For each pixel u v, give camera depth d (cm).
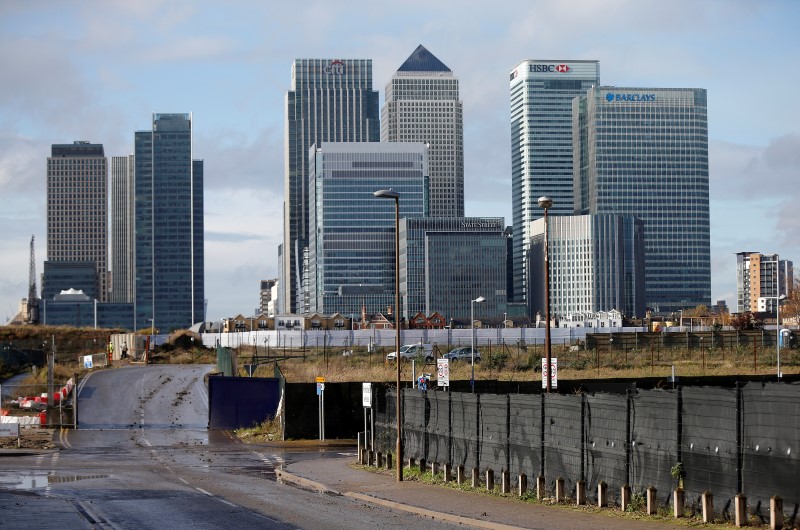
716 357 14788
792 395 3412
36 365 17212
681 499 3862
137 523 4091
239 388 10438
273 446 8769
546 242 5922
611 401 4334
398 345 6234
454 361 15838
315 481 5912
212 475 6431
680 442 3928
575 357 15138
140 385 13512
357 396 9544
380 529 3984
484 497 4981
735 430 3656
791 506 3406
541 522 4056
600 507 4303
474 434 5503
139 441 9188
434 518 4409
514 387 9238
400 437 5969
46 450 8350
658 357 14750
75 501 4841
